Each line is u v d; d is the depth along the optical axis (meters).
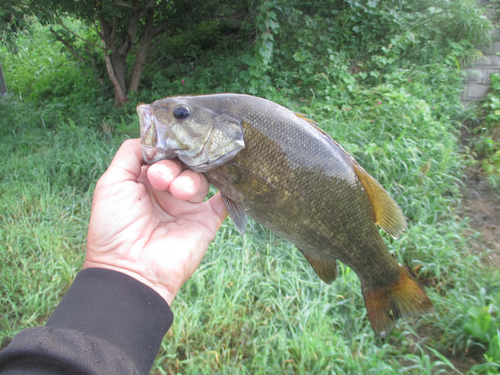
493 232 0.77
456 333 0.56
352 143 0.92
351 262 0.39
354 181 0.36
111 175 0.33
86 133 1.22
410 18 1.41
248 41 1.64
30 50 2.20
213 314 0.59
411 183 0.83
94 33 2.01
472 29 1.31
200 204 0.39
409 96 1.07
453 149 0.99
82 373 0.20
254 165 0.33
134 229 0.32
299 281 0.64
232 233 0.75
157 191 0.36
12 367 0.20
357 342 0.57
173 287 0.32
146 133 0.32
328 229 0.36
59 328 0.23
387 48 1.35
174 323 0.57
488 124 1.06
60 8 1.30
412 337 0.58
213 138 0.32
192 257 0.34
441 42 1.36
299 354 0.53
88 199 0.88
